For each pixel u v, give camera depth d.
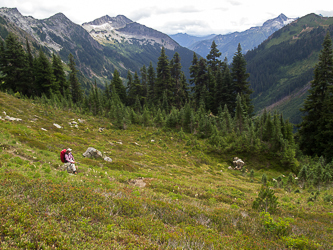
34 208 5.06
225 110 45.56
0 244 3.49
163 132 42.91
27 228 4.12
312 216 10.51
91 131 33.44
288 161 31.05
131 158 23.48
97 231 4.85
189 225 6.70
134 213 6.57
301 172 21.30
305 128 43.69
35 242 3.85
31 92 53.50
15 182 6.33
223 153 34.69
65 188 6.90
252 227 7.32
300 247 6.14
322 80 42.38
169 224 6.73
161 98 63.19
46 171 9.99
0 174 7.04
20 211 4.63
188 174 22.03
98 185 9.02
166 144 36.28
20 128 20.28
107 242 4.49
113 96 61.88
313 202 13.92
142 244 4.68
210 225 7.25
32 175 8.60
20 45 51.31
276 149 33.16
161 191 12.02
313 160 36.00
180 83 65.50
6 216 4.20
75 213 5.42
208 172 26.50
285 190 19.06
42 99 43.50
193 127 45.25
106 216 5.77
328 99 39.66
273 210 10.24
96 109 50.66
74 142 23.55
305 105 44.50
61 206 5.58
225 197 12.93
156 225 5.99
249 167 32.06
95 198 6.70
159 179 15.61
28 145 15.71
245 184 21.66
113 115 42.81
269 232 6.95
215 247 5.17
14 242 3.64
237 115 43.16
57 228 4.46
